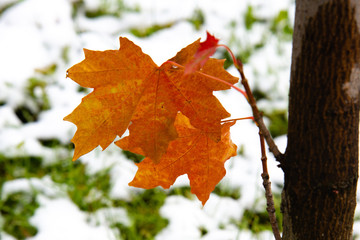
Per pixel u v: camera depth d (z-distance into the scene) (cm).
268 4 296
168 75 99
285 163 102
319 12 98
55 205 182
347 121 99
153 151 99
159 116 99
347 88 98
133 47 98
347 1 97
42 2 279
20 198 184
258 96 240
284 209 104
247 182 196
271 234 173
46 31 262
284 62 257
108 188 192
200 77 99
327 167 100
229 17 288
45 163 201
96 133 99
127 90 99
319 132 100
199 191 104
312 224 102
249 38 271
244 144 213
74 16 286
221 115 99
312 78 99
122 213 182
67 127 217
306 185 101
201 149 102
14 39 254
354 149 100
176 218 180
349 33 97
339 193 101
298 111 100
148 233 176
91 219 181
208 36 93
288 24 277
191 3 301
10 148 201
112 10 295
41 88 236
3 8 280
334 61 98
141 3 301
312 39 98
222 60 100
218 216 183
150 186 103
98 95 99
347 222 102
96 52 98
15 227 175
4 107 221
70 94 235
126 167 201
